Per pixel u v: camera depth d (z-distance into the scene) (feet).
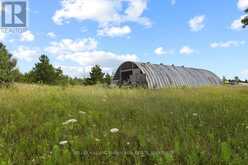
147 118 20.02
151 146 13.35
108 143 13.60
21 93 34.83
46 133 16.63
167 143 13.83
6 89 39.75
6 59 44.96
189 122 18.17
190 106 25.98
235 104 27.86
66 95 34.45
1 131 16.92
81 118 19.84
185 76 117.19
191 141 13.84
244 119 19.22
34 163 11.73
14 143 14.46
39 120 19.90
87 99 31.45
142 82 100.58
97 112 22.07
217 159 11.46
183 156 12.11
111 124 18.33
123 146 13.70
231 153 11.85
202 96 37.86
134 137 15.17
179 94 40.75
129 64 109.40
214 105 26.30
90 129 16.80
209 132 15.71
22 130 17.52
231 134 15.31
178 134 15.44
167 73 109.19
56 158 11.59
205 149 12.86
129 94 39.22
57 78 115.44
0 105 25.12
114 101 29.91
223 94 43.47
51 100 29.48
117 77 116.57
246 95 42.39
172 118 19.71
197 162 11.30
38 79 110.83
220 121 18.67
